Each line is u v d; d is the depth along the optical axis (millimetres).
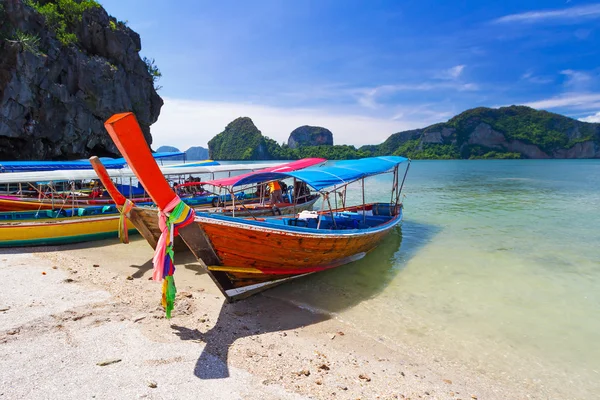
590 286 8266
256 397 3990
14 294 6625
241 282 6910
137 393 3896
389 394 4305
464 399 4383
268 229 6645
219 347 5074
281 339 5547
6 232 10031
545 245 11836
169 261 5465
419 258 10375
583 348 5711
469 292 7883
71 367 4324
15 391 3812
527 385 4781
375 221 12344
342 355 5215
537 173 59281
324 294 7617
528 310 7023
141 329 5414
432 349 5582
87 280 7586
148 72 53406
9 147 37875
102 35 46500
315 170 9367
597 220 16234
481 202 22844
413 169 76688
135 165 4965
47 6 41969
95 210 12641
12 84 35000
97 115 45094
